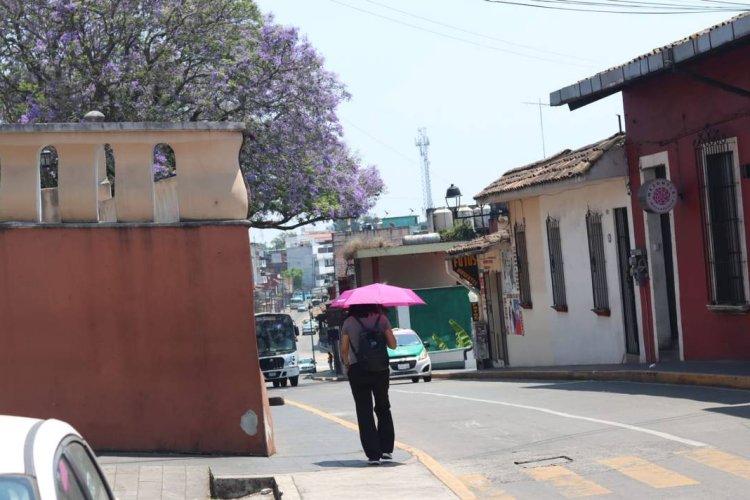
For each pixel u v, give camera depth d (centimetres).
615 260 2233
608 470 997
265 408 1123
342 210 3347
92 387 1081
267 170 3134
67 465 396
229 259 1102
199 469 985
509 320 3075
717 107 1764
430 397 1992
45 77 2912
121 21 2869
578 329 2484
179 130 1096
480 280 3438
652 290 2050
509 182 2823
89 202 1096
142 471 977
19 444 376
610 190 2223
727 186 1775
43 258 1083
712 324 1825
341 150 3350
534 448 1164
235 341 1100
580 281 2450
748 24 1516
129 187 1098
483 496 930
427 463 1066
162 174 2748
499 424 1398
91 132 1082
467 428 1386
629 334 2223
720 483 895
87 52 2847
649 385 1733
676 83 1889
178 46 2972
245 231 1107
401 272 4972
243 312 1102
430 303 4516
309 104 3117
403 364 2992
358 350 1071
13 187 1085
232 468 1023
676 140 1900
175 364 1093
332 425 1455
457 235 4988
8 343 1072
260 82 3052
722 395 1455
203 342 1097
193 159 1108
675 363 1914
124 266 1093
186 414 1092
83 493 407
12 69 2916
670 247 2034
